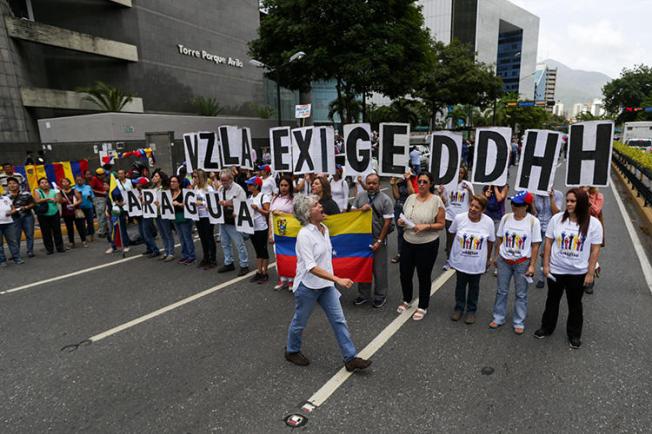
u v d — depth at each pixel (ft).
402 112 118.42
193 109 96.48
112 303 19.62
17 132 70.74
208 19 100.42
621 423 10.71
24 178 35.22
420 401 11.76
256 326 16.79
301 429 10.73
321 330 16.30
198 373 13.46
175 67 92.48
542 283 20.52
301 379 12.99
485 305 18.49
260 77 119.75
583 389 12.15
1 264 26.55
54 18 82.79
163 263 26.11
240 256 23.04
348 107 75.56
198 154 27.37
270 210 20.72
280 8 66.90
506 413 11.18
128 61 83.05
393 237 31.04
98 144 61.11
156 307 18.98
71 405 12.01
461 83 109.29
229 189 22.24
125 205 27.94
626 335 15.34
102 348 15.33
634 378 12.62
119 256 28.12
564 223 14.24
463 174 23.34
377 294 18.35
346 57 61.87
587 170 17.21
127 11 82.12
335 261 18.22
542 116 200.03
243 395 12.23
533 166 18.30
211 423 11.04
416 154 54.85
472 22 260.62
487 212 22.97
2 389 12.91
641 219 35.76
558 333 15.69
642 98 223.71
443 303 18.81
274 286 21.38
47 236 29.07
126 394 12.44
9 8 69.87
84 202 32.12
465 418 11.01
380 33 63.72
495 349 14.53
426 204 16.42
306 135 22.85
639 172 45.32
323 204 19.25
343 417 11.16
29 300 20.30
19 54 71.82
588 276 13.91
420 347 14.78
